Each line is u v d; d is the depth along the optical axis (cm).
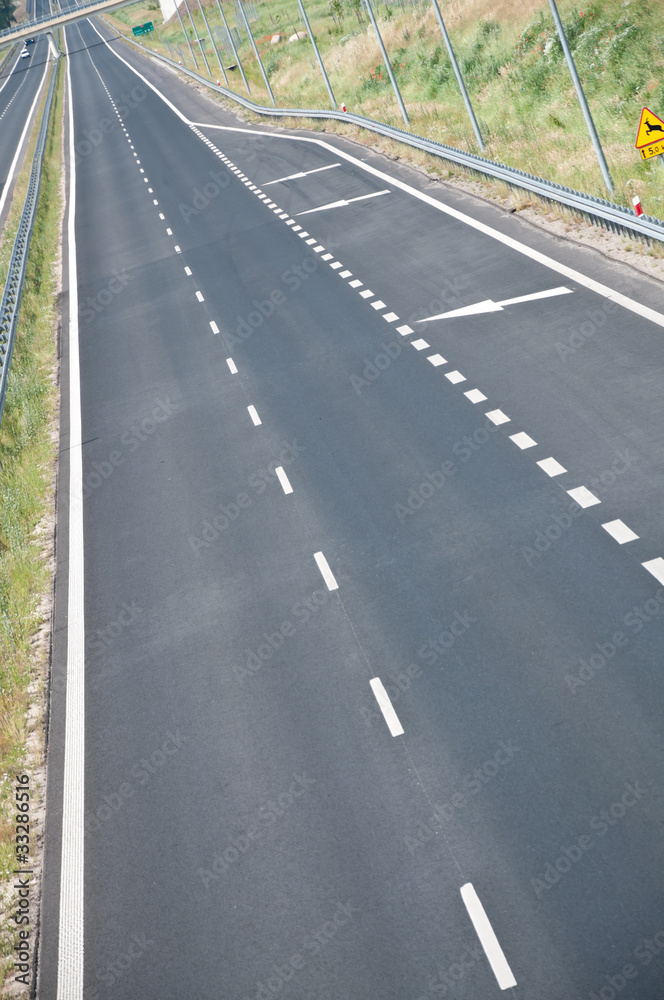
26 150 6512
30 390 2284
